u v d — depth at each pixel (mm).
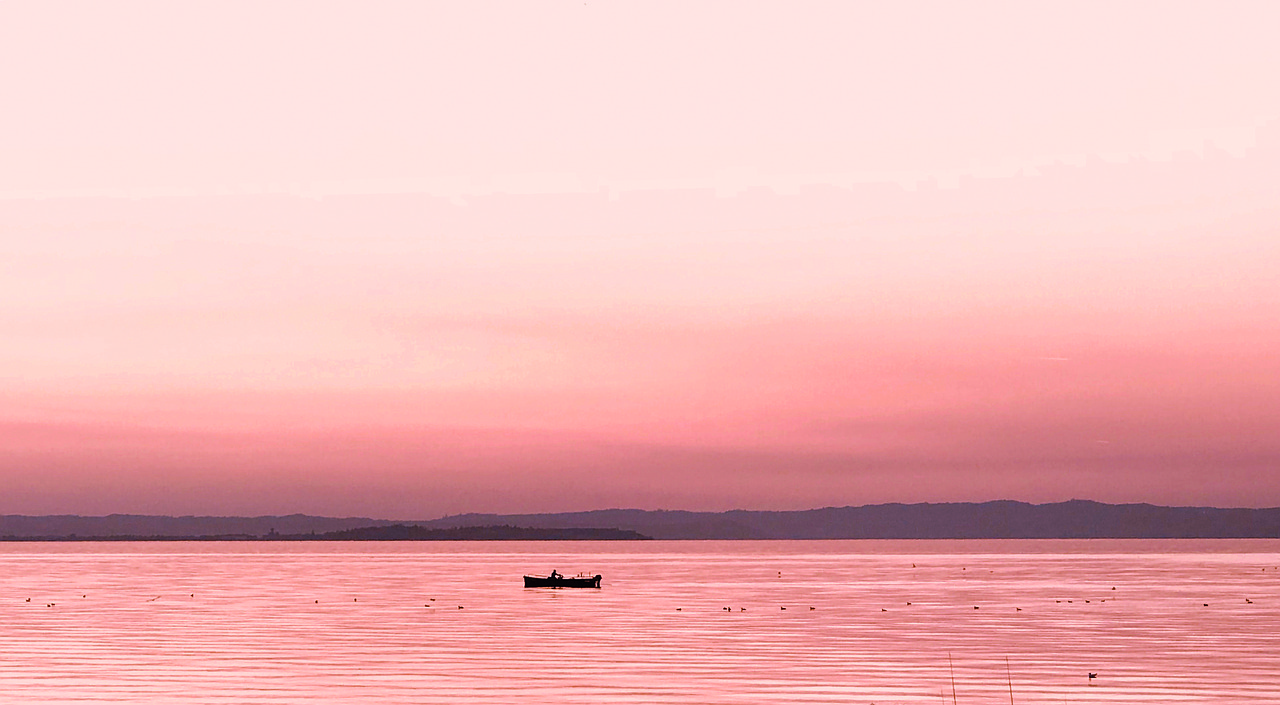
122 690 54875
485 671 60688
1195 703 51594
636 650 69625
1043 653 67750
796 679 57781
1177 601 109625
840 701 51938
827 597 118188
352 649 70312
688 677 58562
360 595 124438
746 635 78250
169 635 78938
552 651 69062
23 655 67500
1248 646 70938
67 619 92125
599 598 117875
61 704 51344
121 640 75500
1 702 51875
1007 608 102000
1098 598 114625
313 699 52531
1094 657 65938
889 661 64375
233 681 57500
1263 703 51531
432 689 55156
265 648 70875
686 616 94188
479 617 93625
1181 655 66812
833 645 71938
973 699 52469
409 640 75375
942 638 76062
